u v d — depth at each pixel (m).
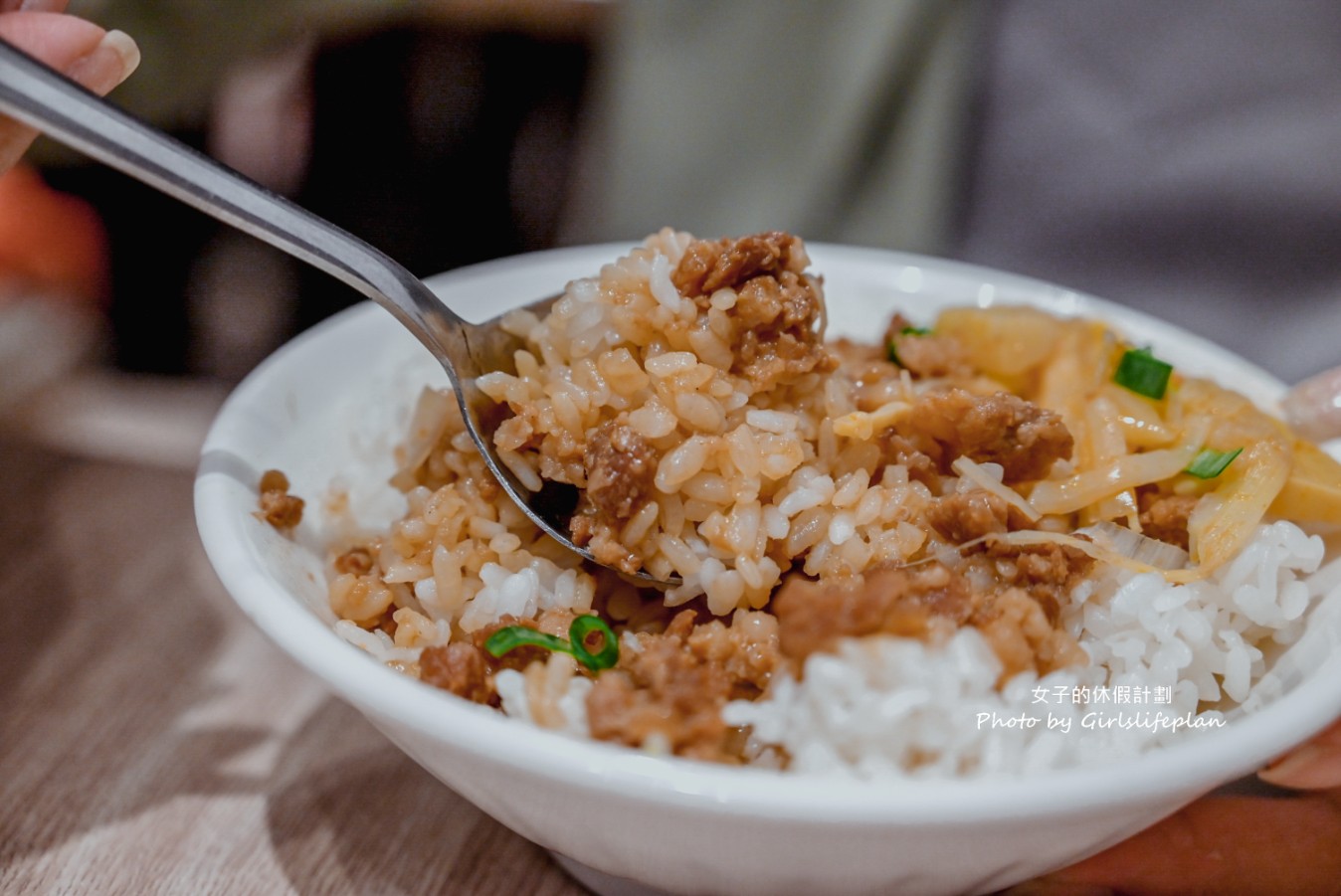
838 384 0.29
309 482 0.30
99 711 0.30
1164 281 0.46
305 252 0.27
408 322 0.28
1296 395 0.30
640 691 0.25
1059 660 0.26
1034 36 0.48
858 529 0.27
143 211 0.51
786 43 0.51
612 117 0.54
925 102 0.50
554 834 0.25
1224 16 0.45
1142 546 0.28
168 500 0.35
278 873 0.27
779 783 0.23
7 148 0.27
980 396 0.29
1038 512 0.28
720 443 0.27
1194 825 0.27
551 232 0.60
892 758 0.24
